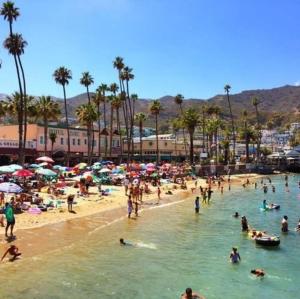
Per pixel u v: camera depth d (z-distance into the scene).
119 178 66.38
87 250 27.44
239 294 20.70
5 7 63.06
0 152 74.56
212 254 28.09
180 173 90.56
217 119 147.25
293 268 25.19
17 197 40.75
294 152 155.12
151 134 190.00
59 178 60.41
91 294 19.80
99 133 101.12
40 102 78.38
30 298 18.88
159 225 37.94
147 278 22.56
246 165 128.75
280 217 45.41
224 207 52.72
